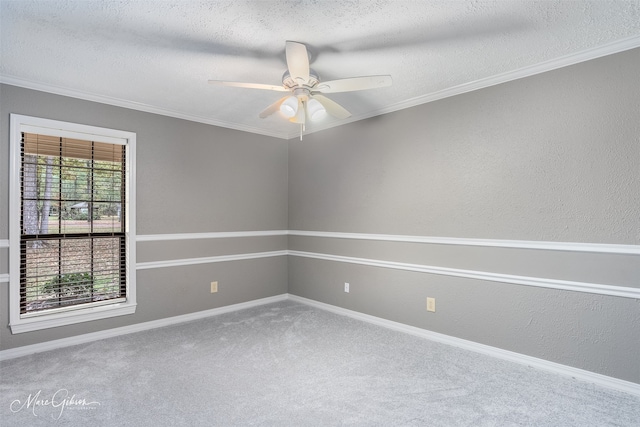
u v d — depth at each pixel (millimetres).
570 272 2303
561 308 2338
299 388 2152
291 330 3215
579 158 2271
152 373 2344
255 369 2412
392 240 3279
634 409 1923
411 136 3143
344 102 3191
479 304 2713
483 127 2695
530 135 2469
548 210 2395
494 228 2643
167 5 1715
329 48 2174
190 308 3547
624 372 2107
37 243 2754
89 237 3006
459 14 1817
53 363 2492
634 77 2078
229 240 3865
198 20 1853
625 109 2109
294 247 4320
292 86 2213
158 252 3338
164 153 3381
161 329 3238
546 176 2402
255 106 3275
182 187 3502
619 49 2117
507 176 2578
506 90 2578
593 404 1972
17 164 2625
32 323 2662
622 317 2119
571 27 1945
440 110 2947
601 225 2191
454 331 2848
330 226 3883
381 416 1861
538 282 2428
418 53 2248
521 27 1943
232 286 3885
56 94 2791
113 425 1776
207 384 2199
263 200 4188
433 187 2992
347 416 1862
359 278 3574
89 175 3004
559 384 2197
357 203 3596
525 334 2484
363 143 3543
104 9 1747
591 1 1704
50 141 2805
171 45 2121
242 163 3986
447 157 2902
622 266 2121
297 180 4289
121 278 3182
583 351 2250
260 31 1970
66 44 2105
